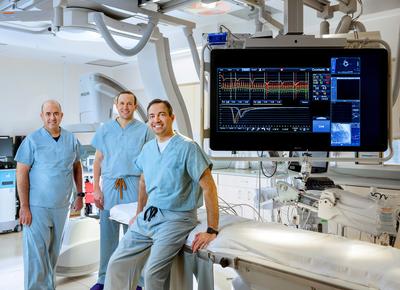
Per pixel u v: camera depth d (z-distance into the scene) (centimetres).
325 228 250
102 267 301
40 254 286
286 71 186
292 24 192
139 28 236
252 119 189
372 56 184
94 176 311
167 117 210
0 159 548
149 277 199
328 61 185
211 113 189
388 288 128
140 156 224
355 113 187
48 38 519
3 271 373
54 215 292
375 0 378
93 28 220
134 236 213
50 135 292
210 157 204
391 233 190
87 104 346
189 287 218
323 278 144
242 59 186
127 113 296
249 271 167
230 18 459
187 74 606
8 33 476
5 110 612
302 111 187
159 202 207
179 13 445
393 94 236
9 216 525
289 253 157
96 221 361
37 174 287
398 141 386
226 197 523
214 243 182
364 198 199
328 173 404
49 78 664
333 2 368
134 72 703
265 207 270
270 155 227
